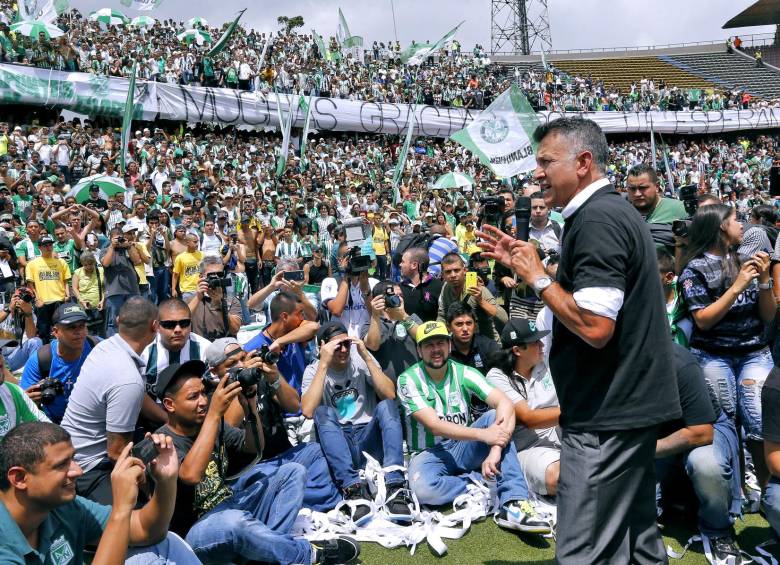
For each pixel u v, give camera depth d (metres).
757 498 4.26
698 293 4.18
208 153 19.94
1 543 2.42
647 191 5.47
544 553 3.80
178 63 22.09
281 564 3.56
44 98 18.81
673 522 4.12
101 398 3.61
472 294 5.71
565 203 2.72
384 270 12.78
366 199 18.53
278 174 18.02
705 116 35.25
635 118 34.09
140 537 2.92
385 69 31.77
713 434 3.82
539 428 4.36
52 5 19.50
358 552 3.73
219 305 6.35
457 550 3.86
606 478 2.60
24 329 6.57
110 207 12.28
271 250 12.90
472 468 4.44
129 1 18.27
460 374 4.52
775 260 4.09
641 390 2.57
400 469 4.38
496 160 11.53
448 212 16.78
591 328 2.47
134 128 21.33
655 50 49.28
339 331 4.76
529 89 33.53
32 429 2.48
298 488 3.89
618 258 2.49
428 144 28.50
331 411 4.61
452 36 27.83
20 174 13.33
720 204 4.25
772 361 4.14
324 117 25.27
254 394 3.75
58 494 2.47
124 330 3.75
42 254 9.09
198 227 12.60
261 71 24.19
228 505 3.72
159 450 2.84
